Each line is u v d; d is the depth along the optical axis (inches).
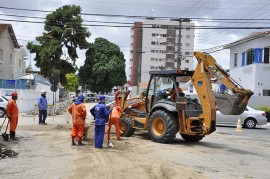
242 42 1369.3
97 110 473.1
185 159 414.6
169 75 557.6
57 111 1196.5
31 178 312.5
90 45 2206.0
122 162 376.5
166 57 4367.6
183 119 515.8
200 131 517.3
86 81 2450.8
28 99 1256.2
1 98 997.2
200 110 534.9
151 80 585.0
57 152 438.6
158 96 573.0
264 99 1251.8
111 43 2458.2
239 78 1437.0
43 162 378.3
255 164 408.5
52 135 602.9
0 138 552.7
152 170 338.6
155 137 534.3
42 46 2034.9
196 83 517.7
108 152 441.4
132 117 606.5
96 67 2399.1
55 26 2039.9
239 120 869.2
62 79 2129.7
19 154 425.1
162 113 527.8
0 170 341.7
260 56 1283.2
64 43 2085.4
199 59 513.7
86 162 375.9
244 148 538.9
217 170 364.5
